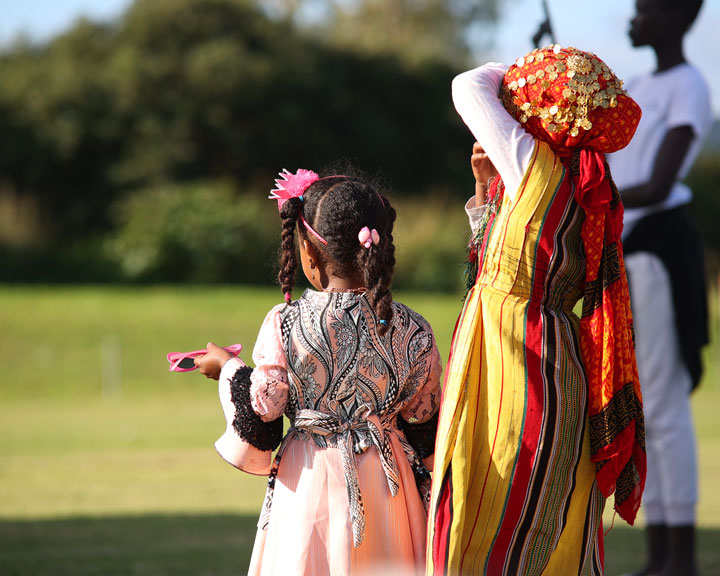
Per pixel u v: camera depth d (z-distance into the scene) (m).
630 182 12.58
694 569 12.15
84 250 70.56
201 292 61.66
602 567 7.20
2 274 66.38
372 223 7.44
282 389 7.24
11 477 21.06
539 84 7.05
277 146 81.88
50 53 85.50
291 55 84.62
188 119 79.38
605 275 7.04
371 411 7.30
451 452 6.95
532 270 7.01
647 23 12.56
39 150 77.69
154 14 82.94
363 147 84.81
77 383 40.31
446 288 67.12
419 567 7.30
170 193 72.62
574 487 6.93
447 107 90.75
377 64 88.62
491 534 6.89
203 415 33.66
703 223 75.12
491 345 7.02
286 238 7.55
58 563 13.02
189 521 16.20
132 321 50.72
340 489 7.10
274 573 7.16
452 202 83.75
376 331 7.33
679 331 12.29
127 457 24.03
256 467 7.47
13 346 45.34
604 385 6.92
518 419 6.86
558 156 7.11
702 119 12.38
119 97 79.12
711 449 24.48
